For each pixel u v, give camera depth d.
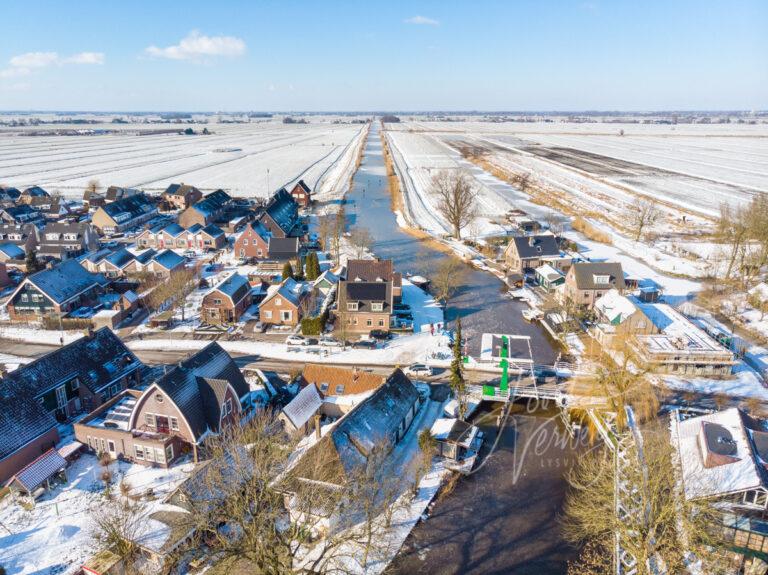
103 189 191.25
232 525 39.88
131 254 106.06
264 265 109.00
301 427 53.56
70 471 49.16
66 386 57.25
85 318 81.06
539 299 92.50
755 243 115.81
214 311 82.62
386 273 85.56
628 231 137.38
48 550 39.47
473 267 111.25
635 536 36.81
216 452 41.97
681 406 58.97
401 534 42.38
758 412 57.72
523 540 41.94
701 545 36.47
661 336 70.56
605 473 42.94
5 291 95.00
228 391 53.38
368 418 50.22
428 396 62.56
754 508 38.53
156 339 77.19
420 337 77.94
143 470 49.16
